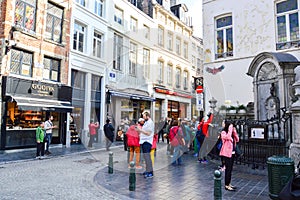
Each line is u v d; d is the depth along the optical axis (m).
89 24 14.39
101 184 5.29
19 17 11.27
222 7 12.87
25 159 8.70
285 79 8.22
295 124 5.73
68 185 5.35
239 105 11.09
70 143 13.17
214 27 13.16
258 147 6.24
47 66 12.62
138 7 18.06
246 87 11.64
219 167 6.75
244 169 6.36
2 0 10.82
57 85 12.43
